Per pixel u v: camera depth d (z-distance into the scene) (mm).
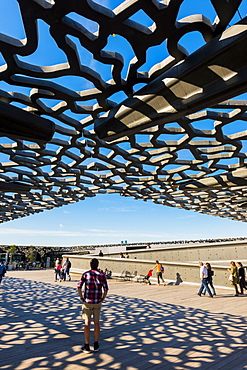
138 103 7109
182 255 22906
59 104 8031
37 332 6773
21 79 6559
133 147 11453
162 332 6816
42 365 4641
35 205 25500
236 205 26016
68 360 4875
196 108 6488
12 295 13055
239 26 4824
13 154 12219
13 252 42625
